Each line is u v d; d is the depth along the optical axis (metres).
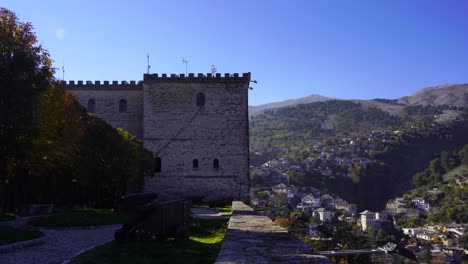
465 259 54.59
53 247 16.58
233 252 8.45
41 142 36.47
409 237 75.81
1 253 14.78
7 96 29.69
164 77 61.31
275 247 9.08
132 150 48.81
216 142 60.59
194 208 45.84
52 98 37.53
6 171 35.69
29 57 31.38
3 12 33.34
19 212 31.84
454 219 118.06
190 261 13.00
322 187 177.38
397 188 184.75
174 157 60.38
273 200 132.50
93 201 47.69
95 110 64.12
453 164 185.25
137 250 14.76
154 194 19.31
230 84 61.47
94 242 18.28
